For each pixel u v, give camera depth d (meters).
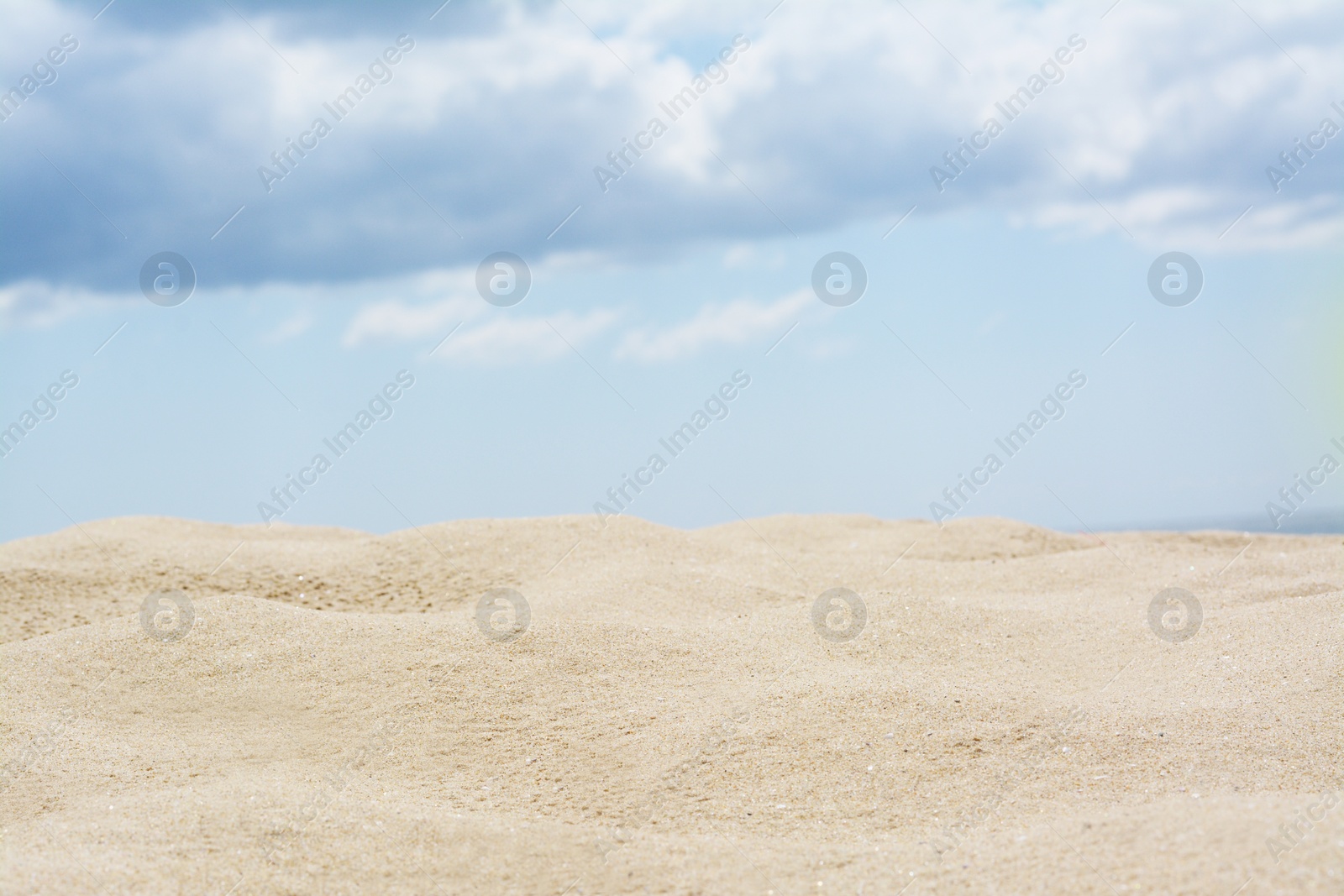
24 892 5.24
